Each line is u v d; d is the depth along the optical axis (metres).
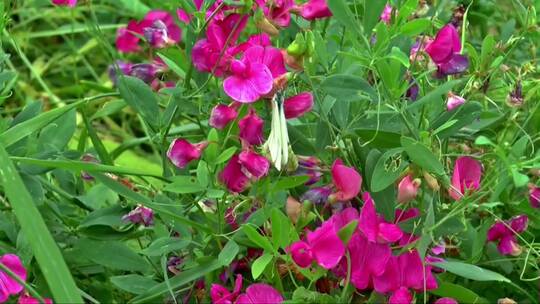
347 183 0.28
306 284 0.29
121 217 0.31
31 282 0.31
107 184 0.28
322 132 0.29
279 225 0.26
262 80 0.27
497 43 0.32
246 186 0.28
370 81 0.31
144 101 0.31
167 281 0.27
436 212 0.28
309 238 0.26
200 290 0.30
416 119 0.30
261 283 0.28
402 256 0.27
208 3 0.29
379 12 0.28
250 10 0.30
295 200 0.28
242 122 0.27
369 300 0.28
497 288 0.32
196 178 0.29
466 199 0.27
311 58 0.28
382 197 0.28
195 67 0.30
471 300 0.28
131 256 0.30
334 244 0.26
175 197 0.32
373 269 0.27
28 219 0.25
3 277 0.27
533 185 0.29
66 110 0.30
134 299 0.29
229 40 0.28
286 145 0.27
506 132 0.31
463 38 0.30
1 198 0.32
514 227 0.30
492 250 0.32
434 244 0.28
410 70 0.29
